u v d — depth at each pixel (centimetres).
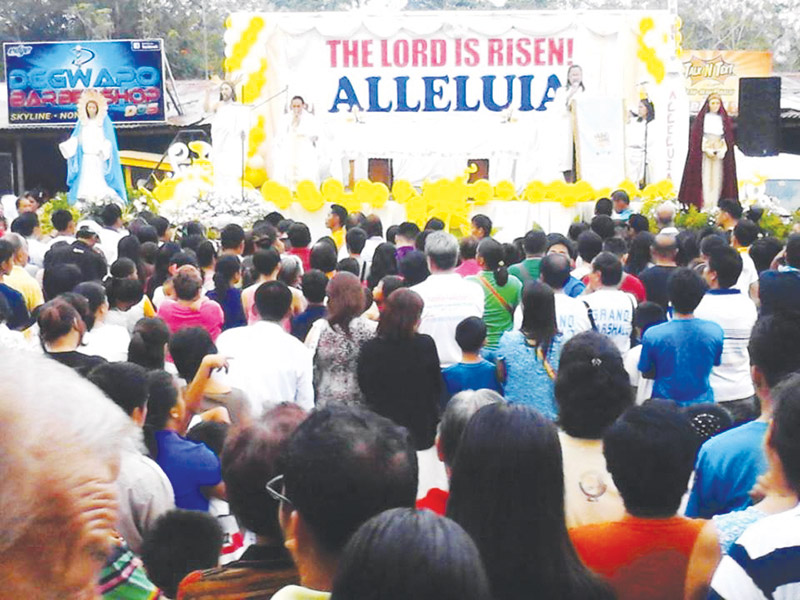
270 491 284
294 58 1828
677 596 321
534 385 617
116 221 1238
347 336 632
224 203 1586
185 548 358
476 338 630
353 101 1833
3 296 704
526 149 1820
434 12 1817
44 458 171
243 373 588
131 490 399
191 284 724
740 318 673
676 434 331
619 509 387
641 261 980
